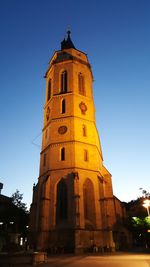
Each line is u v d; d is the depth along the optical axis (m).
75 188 40.50
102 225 40.88
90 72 61.66
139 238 50.25
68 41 67.69
